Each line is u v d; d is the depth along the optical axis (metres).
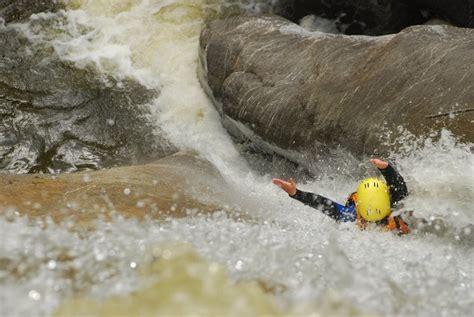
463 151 15.88
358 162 18.58
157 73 26.23
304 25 27.59
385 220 13.80
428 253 11.88
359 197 14.03
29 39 27.09
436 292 9.29
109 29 27.47
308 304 8.03
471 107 16.30
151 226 11.32
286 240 10.92
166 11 27.94
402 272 9.95
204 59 24.16
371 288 8.85
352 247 11.53
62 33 27.38
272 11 28.11
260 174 22.12
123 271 8.77
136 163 23.03
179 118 24.67
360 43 20.02
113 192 14.16
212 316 7.50
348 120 18.73
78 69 26.16
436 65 17.58
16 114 24.14
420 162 16.36
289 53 21.50
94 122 24.27
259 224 12.95
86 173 16.53
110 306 7.75
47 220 11.44
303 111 20.02
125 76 26.06
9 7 27.80
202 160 21.53
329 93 19.42
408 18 26.88
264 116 21.00
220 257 9.43
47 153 22.95
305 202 14.40
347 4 26.95
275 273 9.05
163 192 15.03
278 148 21.17
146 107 24.97
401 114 17.55
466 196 14.30
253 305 7.85
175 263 8.99
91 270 8.80
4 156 22.59
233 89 22.17
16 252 9.30
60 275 8.65
